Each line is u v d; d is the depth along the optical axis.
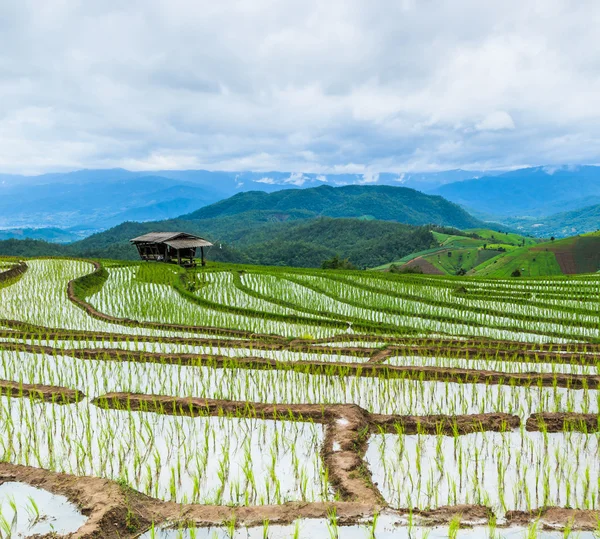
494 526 5.24
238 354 13.56
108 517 5.31
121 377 11.04
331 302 24.88
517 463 6.88
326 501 5.77
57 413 8.92
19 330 16.20
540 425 8.01
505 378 10.76
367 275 35.91
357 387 10.21
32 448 7.41
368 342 15.83
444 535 5.16
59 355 12.79
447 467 7.02
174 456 7.29
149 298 23.97
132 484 6.45
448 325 20.78
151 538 5.12
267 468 6.96
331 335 17.89
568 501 5.84
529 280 38.34
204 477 6.71
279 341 15.95
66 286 25.19
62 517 5.57
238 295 25.94
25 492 6.09
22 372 11.36
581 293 29.94
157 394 9.91
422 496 6.26
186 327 17.38
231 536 5.14
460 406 9.48
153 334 16.73
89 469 6.86
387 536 5.13
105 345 14.20
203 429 8.27
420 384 10.28
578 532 5.20
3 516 5.41
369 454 7.45
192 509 5.63
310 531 5.24
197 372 11.49
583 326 21.25
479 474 6.79
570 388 10.43
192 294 24.28
